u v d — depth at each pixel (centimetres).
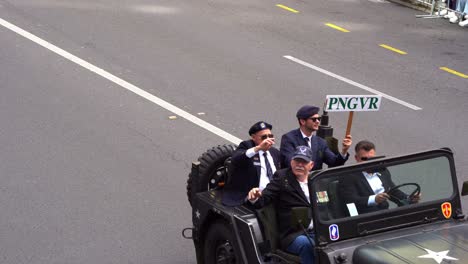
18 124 1346
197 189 883
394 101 1570
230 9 2258
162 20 2080
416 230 736
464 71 1814
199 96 1537
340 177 725
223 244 820
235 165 828
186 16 2142
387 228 735
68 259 930
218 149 895
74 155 1234
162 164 1216
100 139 1302
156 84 1591
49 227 1006
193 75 1661
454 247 689
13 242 964
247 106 1494
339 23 2184
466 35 2141
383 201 735
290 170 770
